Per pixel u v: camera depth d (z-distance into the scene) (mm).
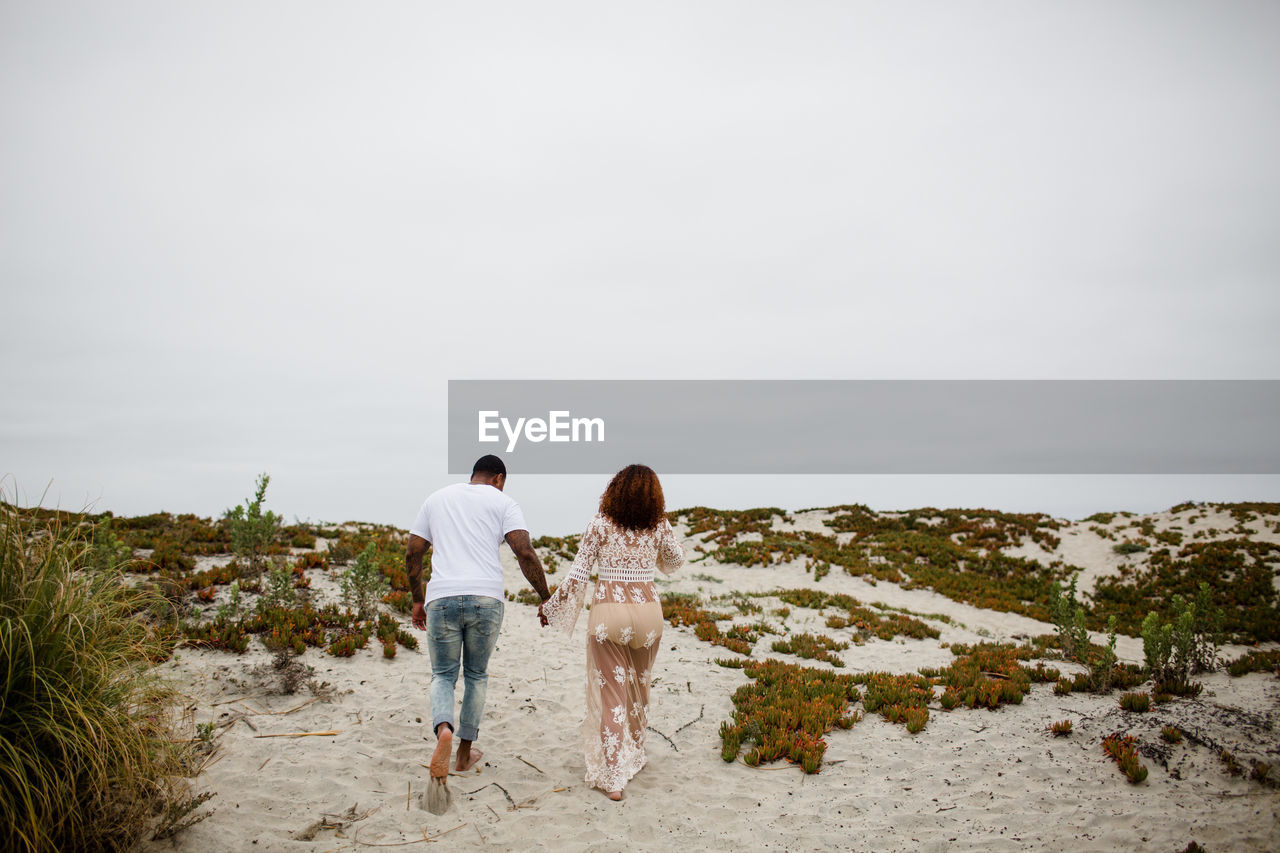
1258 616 14797
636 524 4855
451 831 4219
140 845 3727
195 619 7602
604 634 4797
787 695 7152
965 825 4559
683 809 4695
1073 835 4395
